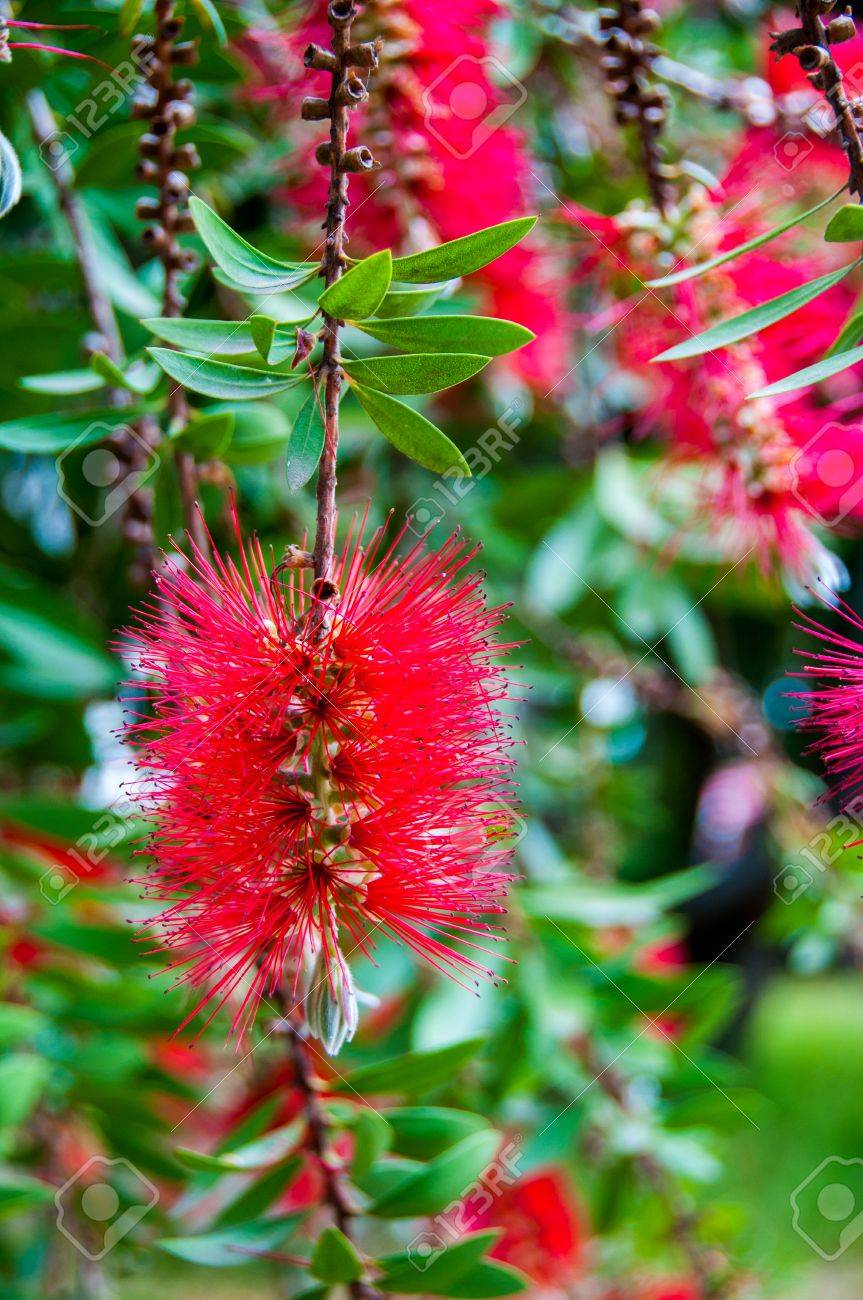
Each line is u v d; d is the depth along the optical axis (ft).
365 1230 2.17
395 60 1.97
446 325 1.65
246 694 1.65
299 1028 1.84
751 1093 2.36
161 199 1.87
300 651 1.65
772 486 1.94
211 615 1.68
